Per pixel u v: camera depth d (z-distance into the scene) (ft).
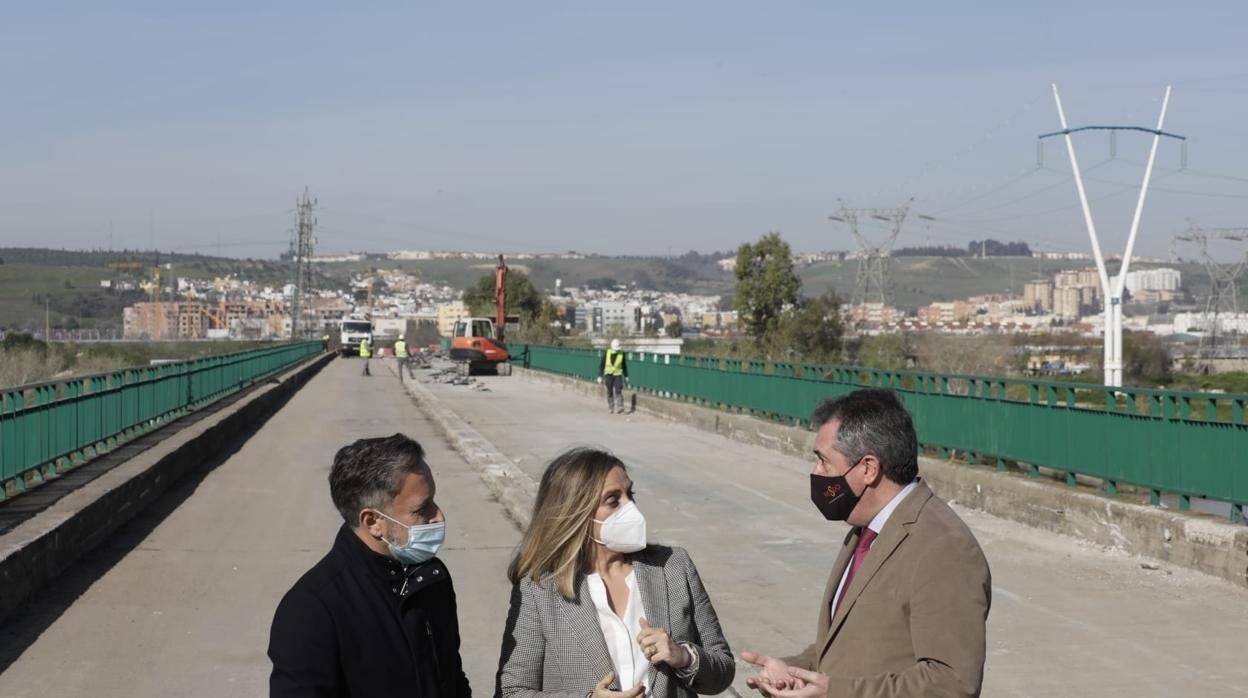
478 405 115.03
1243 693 24.11
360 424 93.91
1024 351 161.68
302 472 62.13
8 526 34.83
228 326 491.72
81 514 38.11
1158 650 27.14
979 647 11.19
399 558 12.37
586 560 12.99
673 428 89.35
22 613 31.09
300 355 209.56
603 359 108.27
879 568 11.71
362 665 11.89
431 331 412.98
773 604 32.68
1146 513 37.09
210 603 32.53
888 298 255.50
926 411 55.16
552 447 74.64
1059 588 33.27
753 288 228.22
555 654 12.73
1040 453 44.91
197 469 62.69
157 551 39.88
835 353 196.85
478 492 54.54
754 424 76.64
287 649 11.74
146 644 28.27
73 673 25.88
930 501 11.92
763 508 49.78
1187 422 36.19
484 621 30.68
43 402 44.47
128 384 61.31
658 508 49.78
